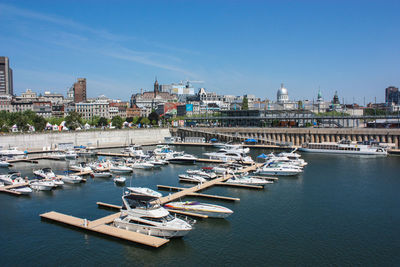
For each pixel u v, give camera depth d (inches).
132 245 1996.8
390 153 5738.2
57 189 3346.5
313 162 4881.9
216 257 1873.8
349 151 5684.1
